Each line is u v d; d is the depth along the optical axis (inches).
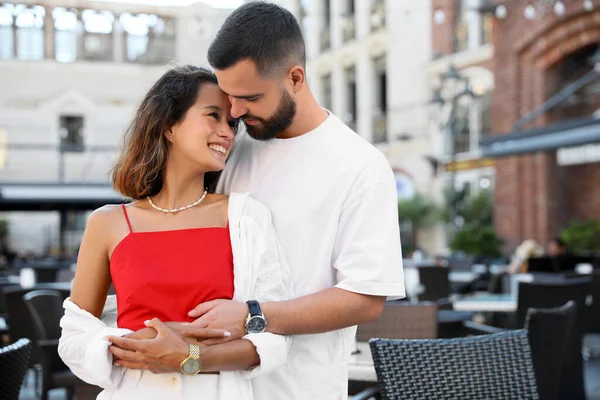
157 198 69.7
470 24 616.4
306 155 73.3
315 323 66.9
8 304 176.9
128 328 64.7
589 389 215.3
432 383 85.9
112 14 652.1
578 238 452.8
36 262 545.0
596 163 506.0
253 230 68.2
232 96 68.0
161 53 833.5
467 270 384.5
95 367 61.7
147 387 63.2
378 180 70.8
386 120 722.2
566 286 184.1
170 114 68.1
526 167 527.5
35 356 174.4
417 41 673.6
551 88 521.3
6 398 79.7
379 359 85.3
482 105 599.8
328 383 72.6
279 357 64.7
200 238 67.1
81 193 496.4
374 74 748.0
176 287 64.8
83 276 67.8
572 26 491.2
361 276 68.4
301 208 72.4
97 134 857.5
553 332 136.2
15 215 861.8
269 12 68.4
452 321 181.2
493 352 88.3
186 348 60.7
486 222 565.0
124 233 67.1
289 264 72.4
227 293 66.1
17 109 837.2
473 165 590.6
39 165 828.0
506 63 539.8
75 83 860.6
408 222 618.8
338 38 802.2
